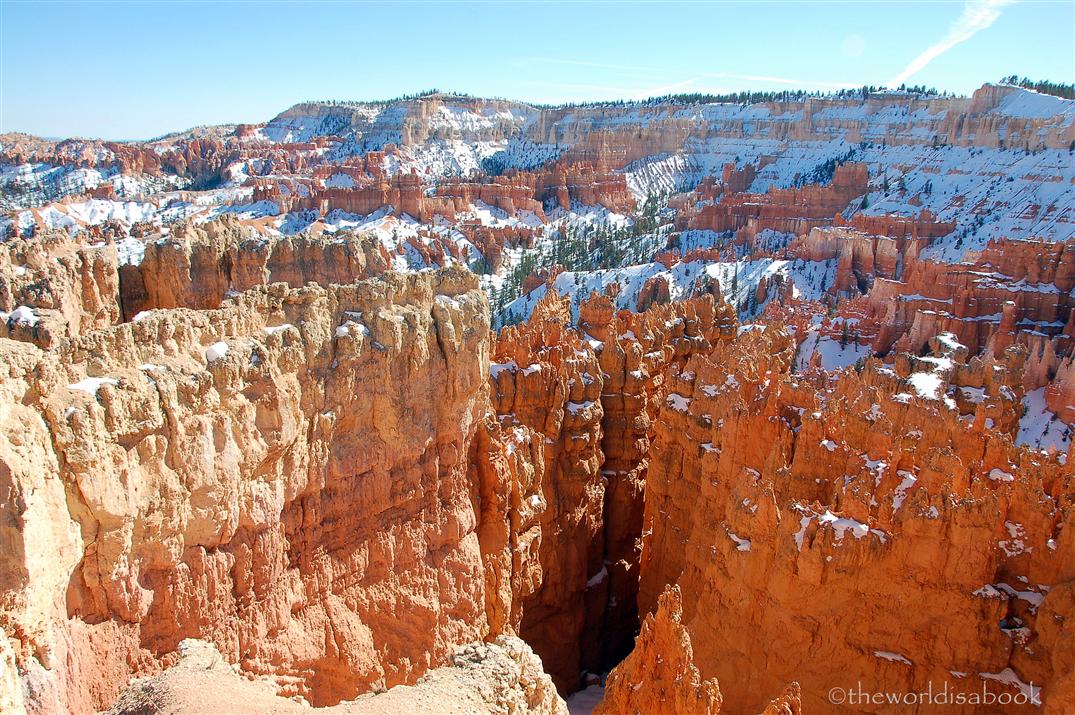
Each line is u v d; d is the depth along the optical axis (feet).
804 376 174.70
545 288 476.54
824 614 93.25
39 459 57.67
